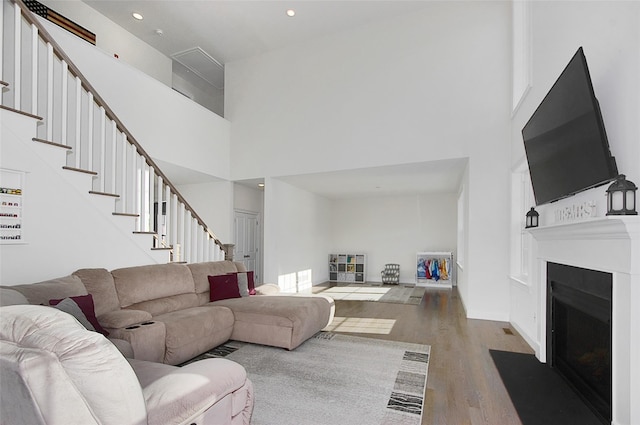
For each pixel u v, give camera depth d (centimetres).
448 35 514
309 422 210
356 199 958
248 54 668
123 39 595
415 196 902
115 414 105
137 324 272
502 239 471
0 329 107
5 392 100
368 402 236
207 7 539
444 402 236
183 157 577
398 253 912
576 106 231
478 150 487
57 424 94
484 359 320
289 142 627
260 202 805
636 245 181
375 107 557
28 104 377
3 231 262
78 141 329
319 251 891
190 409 132
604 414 209
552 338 296
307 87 617
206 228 498
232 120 684
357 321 471
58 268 300
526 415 219
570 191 254
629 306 185
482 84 491
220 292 412
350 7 532
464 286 563
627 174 195
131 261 368
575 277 249
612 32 213
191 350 302
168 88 555
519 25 453
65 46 416
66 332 103
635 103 188
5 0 360
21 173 275
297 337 339
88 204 326
